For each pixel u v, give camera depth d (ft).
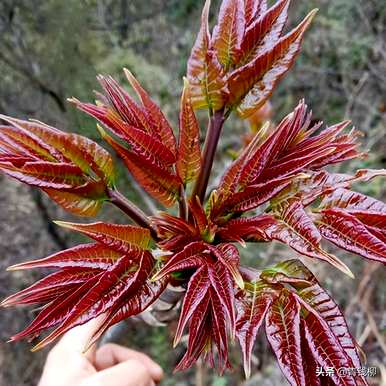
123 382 0.96
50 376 1.01
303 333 0.63
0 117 0.66
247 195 0.69
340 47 3.05
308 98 3.18
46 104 2.47
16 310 2.84
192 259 0.65
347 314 2.08
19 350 2.81
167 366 2.45
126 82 2.59
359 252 0.63
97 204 0.72
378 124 2.79
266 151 0.67
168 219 0.68
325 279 2.19
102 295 0.62
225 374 2.26
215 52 0.72
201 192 0.77
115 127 0.66
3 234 2.86
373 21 3.04
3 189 2.92
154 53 3.30
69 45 2.47
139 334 2.44
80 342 1.04
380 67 2.91
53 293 0.66
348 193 0.68
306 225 0.63
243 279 0.68
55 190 0.68
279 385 2.11
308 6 3.18
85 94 2.46
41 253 2.85
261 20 0.73
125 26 3.22
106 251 0.66
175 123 2.69
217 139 0.76
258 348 2.29
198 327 0.64
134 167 0.67
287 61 0.73
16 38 2.45
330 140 0.72
